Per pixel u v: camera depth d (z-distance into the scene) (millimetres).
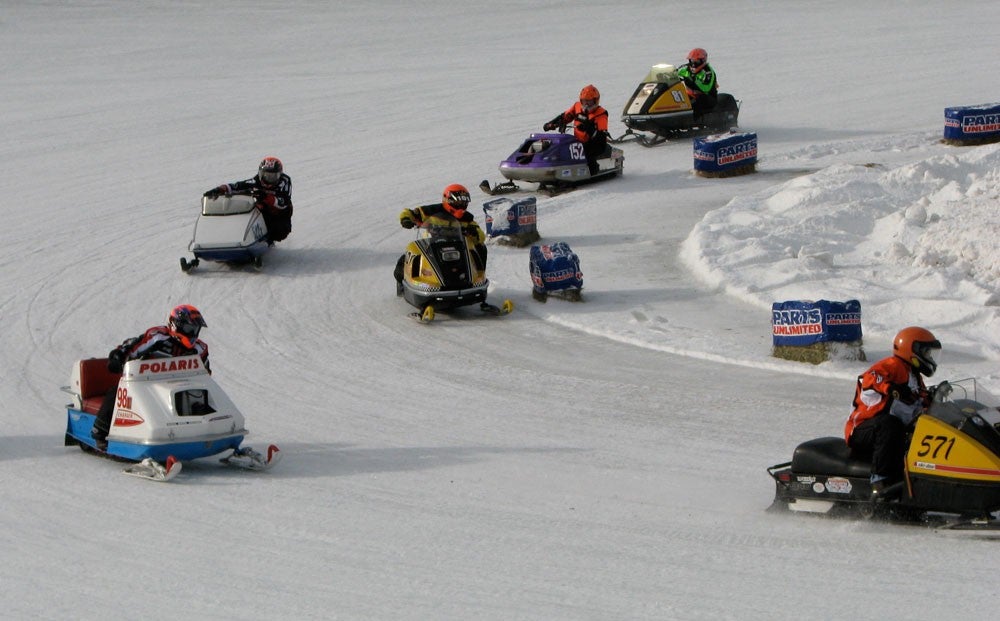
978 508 24250
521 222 64062
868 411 25453
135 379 32062
